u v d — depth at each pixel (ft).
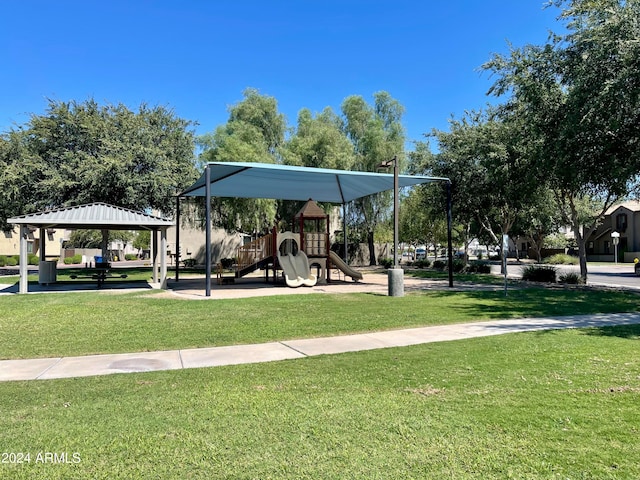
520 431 13.10
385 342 26.23
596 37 43.93
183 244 135.54
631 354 22.48
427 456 11.63
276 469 11.00
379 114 120.57
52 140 94.84
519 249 213.46
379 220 117.91
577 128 46.26
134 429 13.44
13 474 10.78
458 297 48.67
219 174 57.00
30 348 24.98
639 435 12.75
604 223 170.71
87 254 187.21
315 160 100.12
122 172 90.38
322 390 17.17
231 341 26.78
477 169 75.15
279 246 73.36
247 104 106.32
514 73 55.62
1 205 91.45
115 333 29.04
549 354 22.53
